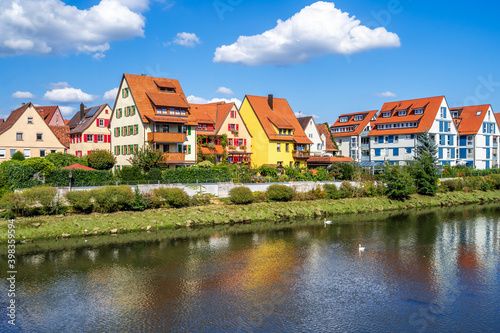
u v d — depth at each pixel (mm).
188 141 63438
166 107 61094
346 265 31781
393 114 87125
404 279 28641
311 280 28391
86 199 42250
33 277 28672
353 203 58594
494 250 36031
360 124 92938
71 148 79625
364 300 25000
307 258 33531
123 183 48062
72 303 24484
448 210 59344
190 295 25688
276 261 32656
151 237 40219
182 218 46000
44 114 102688
